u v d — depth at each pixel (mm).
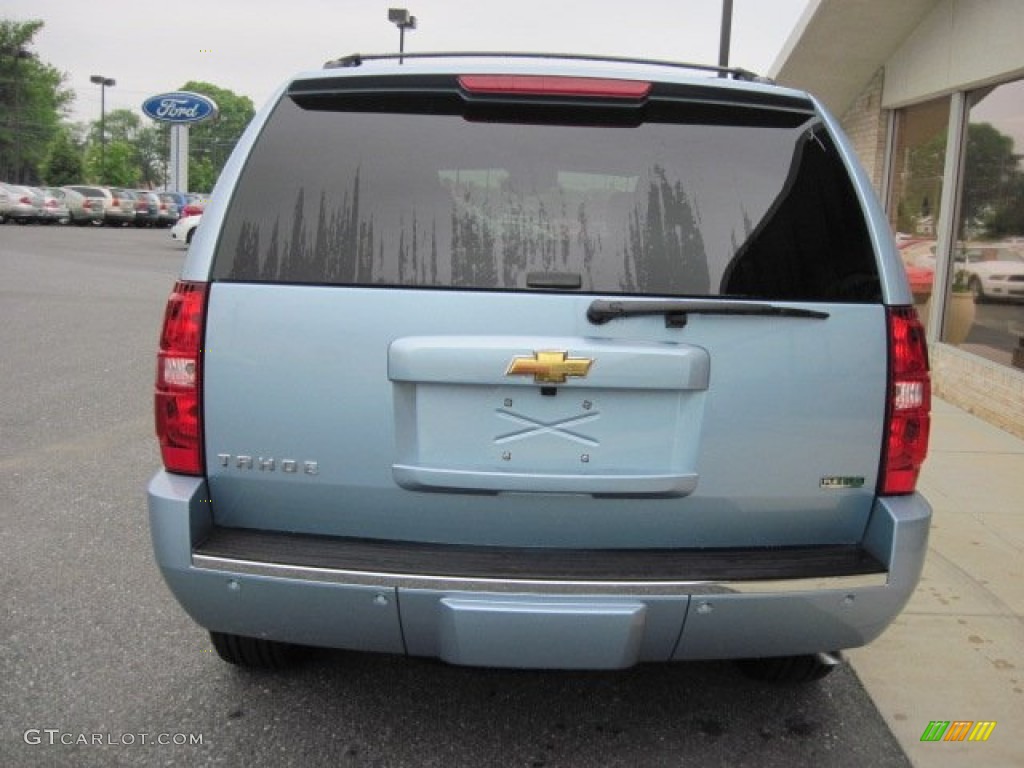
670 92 2811
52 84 83312
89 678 3463
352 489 2676
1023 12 7434
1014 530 5211
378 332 2607
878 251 2734
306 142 2789
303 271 2650
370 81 2816
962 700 3455
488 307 2592
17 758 2955
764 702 3414
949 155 9000
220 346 2652
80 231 36625
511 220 2688
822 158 2814
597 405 2625
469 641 2547
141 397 8133
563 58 3213
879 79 11055
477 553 2670
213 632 3150
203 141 117375
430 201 2707
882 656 3777
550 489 2619
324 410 2641
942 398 8953
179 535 2641
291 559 2609
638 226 2693
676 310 2576
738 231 2701
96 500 5430
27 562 4516
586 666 2574
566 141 2775
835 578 2613
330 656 3652
